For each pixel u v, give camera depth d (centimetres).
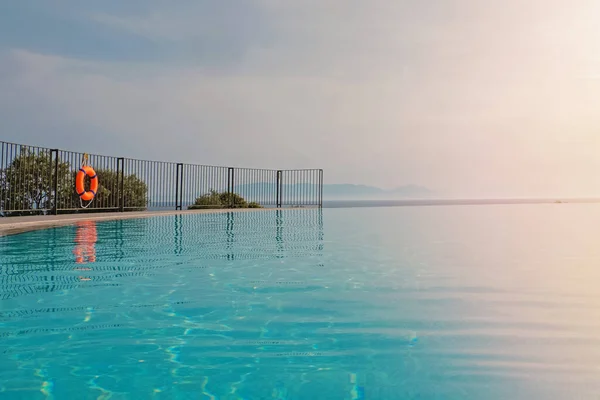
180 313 226
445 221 952
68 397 133
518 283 301
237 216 1100
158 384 142
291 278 320
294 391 137
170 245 515
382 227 789
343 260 406
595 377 147
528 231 717
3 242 528
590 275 333
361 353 169
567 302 248
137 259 409
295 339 186
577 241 570
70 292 272
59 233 631
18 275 330
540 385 141
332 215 1172
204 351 172
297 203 1675
